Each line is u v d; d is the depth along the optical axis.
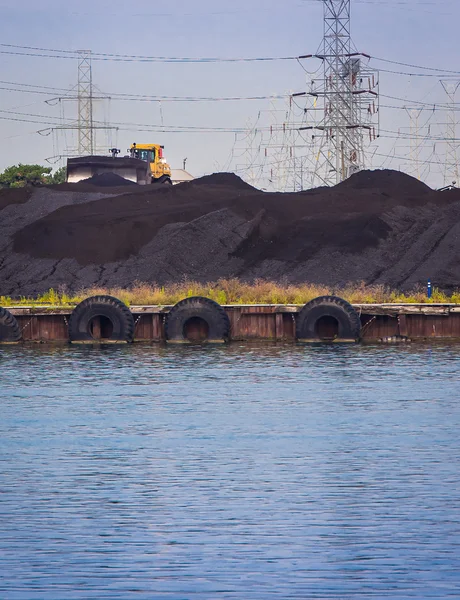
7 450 96.06
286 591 58.72
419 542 66.94
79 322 198.12
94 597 58.09
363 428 105.50
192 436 102.12
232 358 171.62
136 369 157.88
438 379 143.12
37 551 66.06
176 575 61.53
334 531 69.50
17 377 149.12
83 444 98.62
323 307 196.88
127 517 73.38
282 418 112.06
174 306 198.00
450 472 85.31
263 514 73.69
